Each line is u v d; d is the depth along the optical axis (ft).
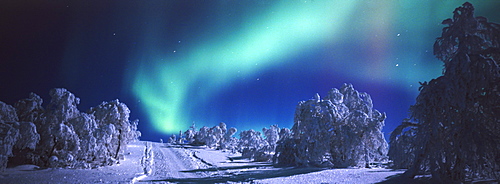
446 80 47.21
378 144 105.09
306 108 119.03
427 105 50.42
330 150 109.81
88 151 100.22
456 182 44.98
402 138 59.26
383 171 73.46
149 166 117.29
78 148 97.40
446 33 51.83
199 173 95.61
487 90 44.27
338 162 104.99
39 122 94.84
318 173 75.10
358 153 101.96
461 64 44.93
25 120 92.68
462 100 44.21
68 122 100.17
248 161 158.61
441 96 47.78
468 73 44.16
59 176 71.97
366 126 105.70
